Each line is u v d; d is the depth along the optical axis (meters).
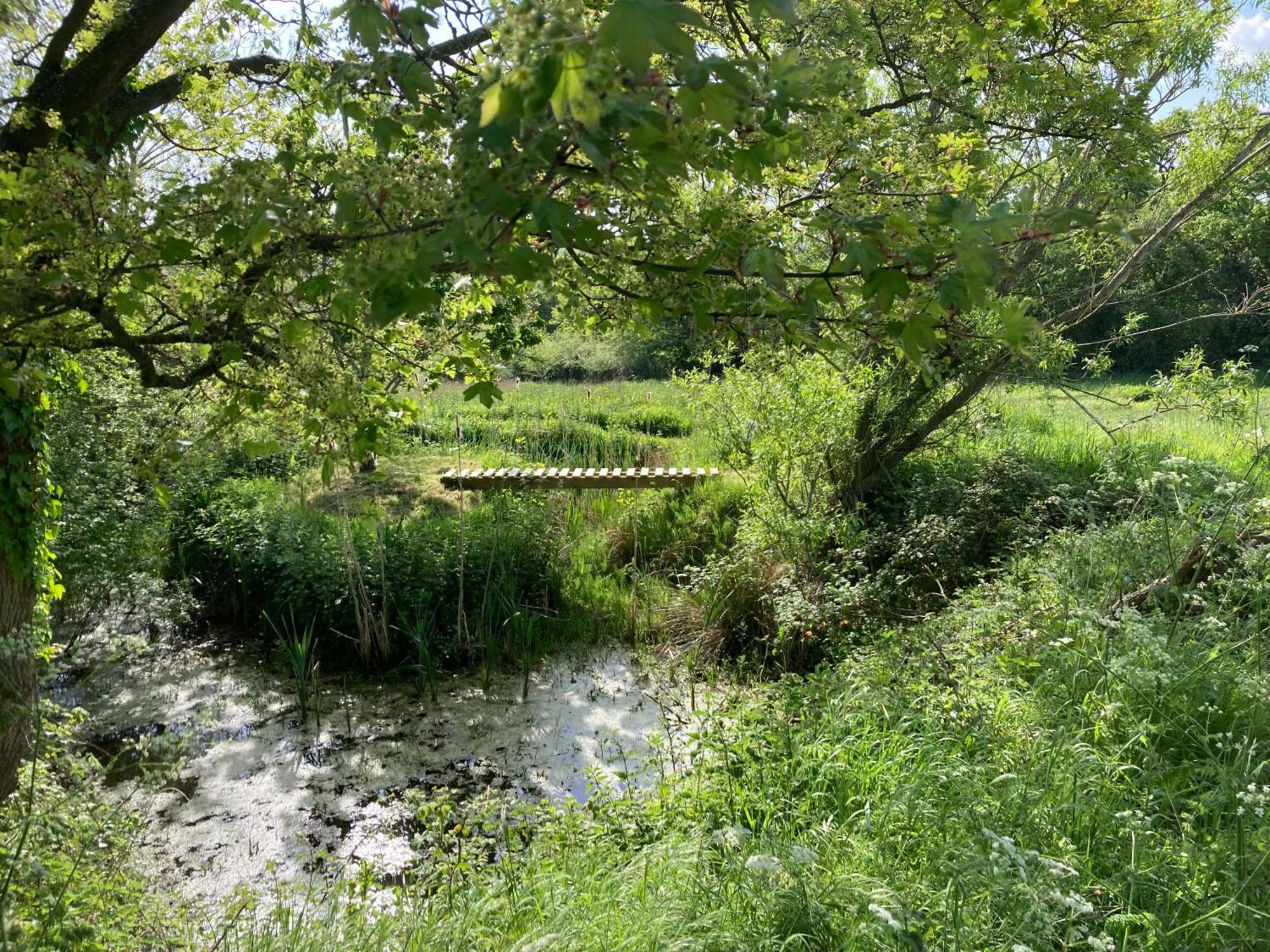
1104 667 4.27
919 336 1.78
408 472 11.87
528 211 1.55
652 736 5.43
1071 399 8.79
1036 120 5.82
